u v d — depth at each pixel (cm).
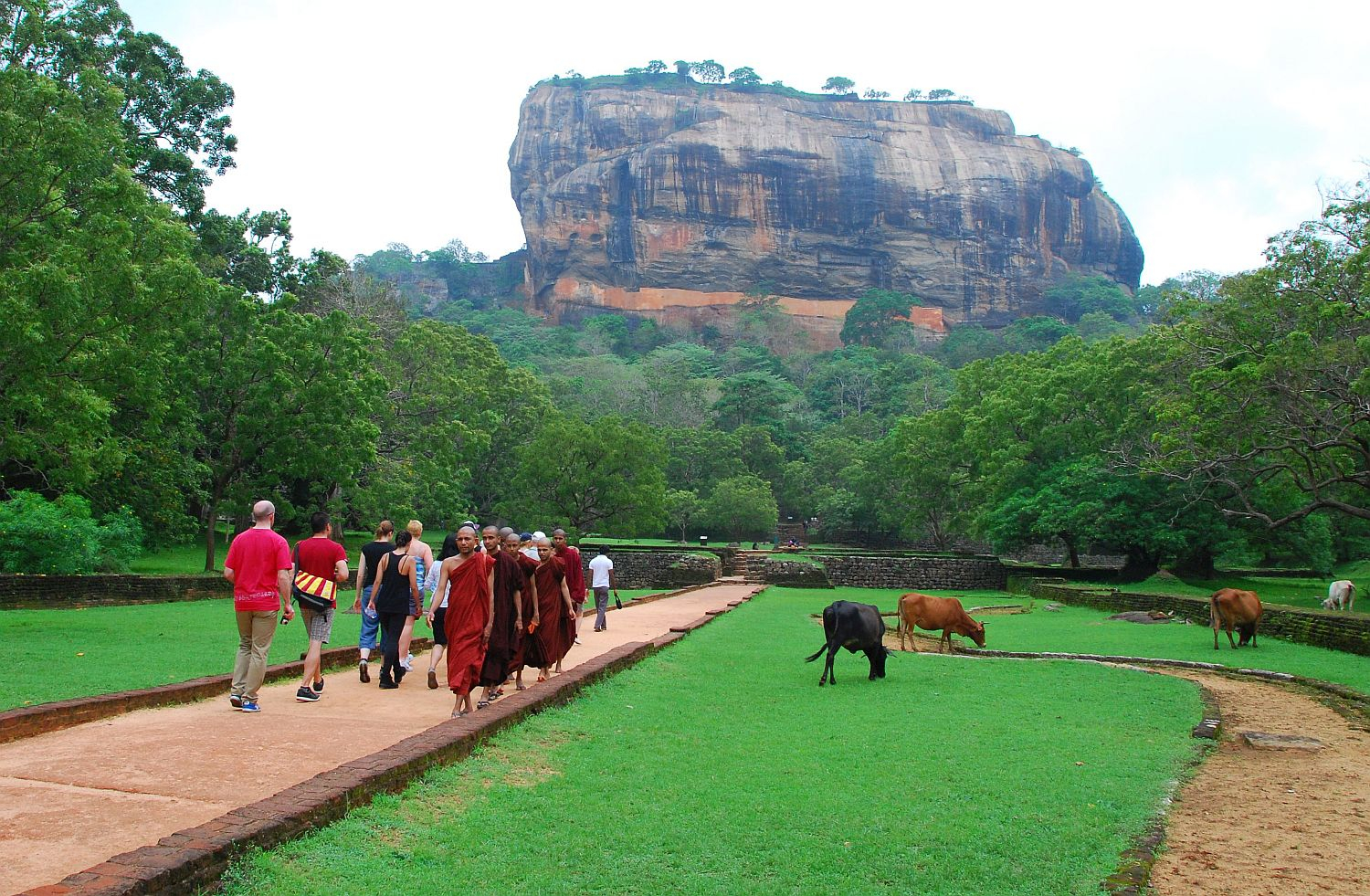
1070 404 3838
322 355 3119
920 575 4341
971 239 16350
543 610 1078
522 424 5169
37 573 2134
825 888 518
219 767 652
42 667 1068
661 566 4209
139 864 427
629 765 748
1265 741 926
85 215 1830
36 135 1659
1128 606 2647
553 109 17238
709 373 11881
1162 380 3319
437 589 1034
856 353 12800
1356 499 2959
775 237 16100
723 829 603
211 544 3045
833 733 920
